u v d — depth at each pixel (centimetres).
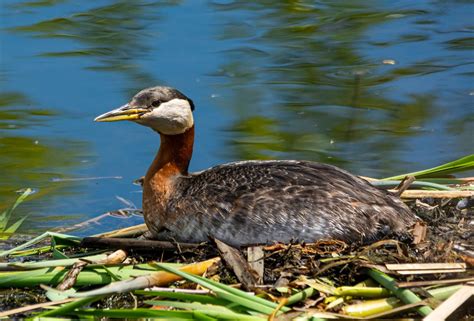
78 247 1148
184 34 1938
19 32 1934
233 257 998
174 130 1169
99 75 1744
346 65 1803
